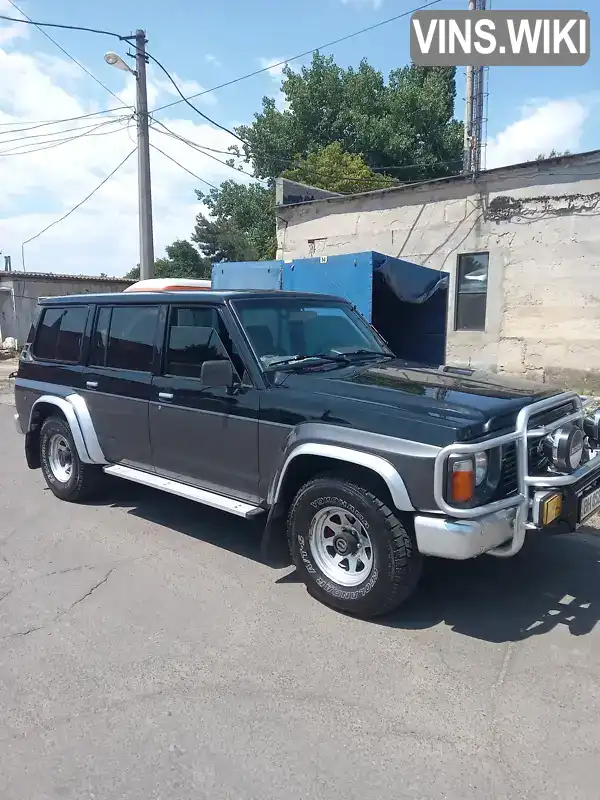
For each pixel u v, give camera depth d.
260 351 4.36
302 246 13.91
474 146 14.68
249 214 29.88
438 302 9.41
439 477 3.32
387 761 2.62
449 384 4.08
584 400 4.39
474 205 11.40
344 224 13.18
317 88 27.75
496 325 11.40
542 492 3.52
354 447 3.62
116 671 3.27
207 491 4.68
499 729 2.81
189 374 4.70
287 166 27.52
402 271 8.62
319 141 28.11
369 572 3.71
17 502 6.14
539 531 3.75
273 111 28.45
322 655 3.42
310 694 3.08
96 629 3.69
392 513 3.57
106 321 5.50
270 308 4.65
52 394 5.96
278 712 2.94
